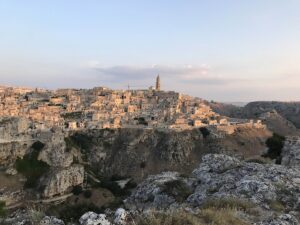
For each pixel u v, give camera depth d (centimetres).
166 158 18450
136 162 18300
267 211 2423
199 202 2914
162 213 1827
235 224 1964
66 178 14700
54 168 15200
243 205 2450
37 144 16512
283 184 2983
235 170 3588
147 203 3369
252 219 2197
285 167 3631
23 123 17300
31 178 14712
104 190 15075
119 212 1792
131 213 1831
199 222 1823
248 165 3688
